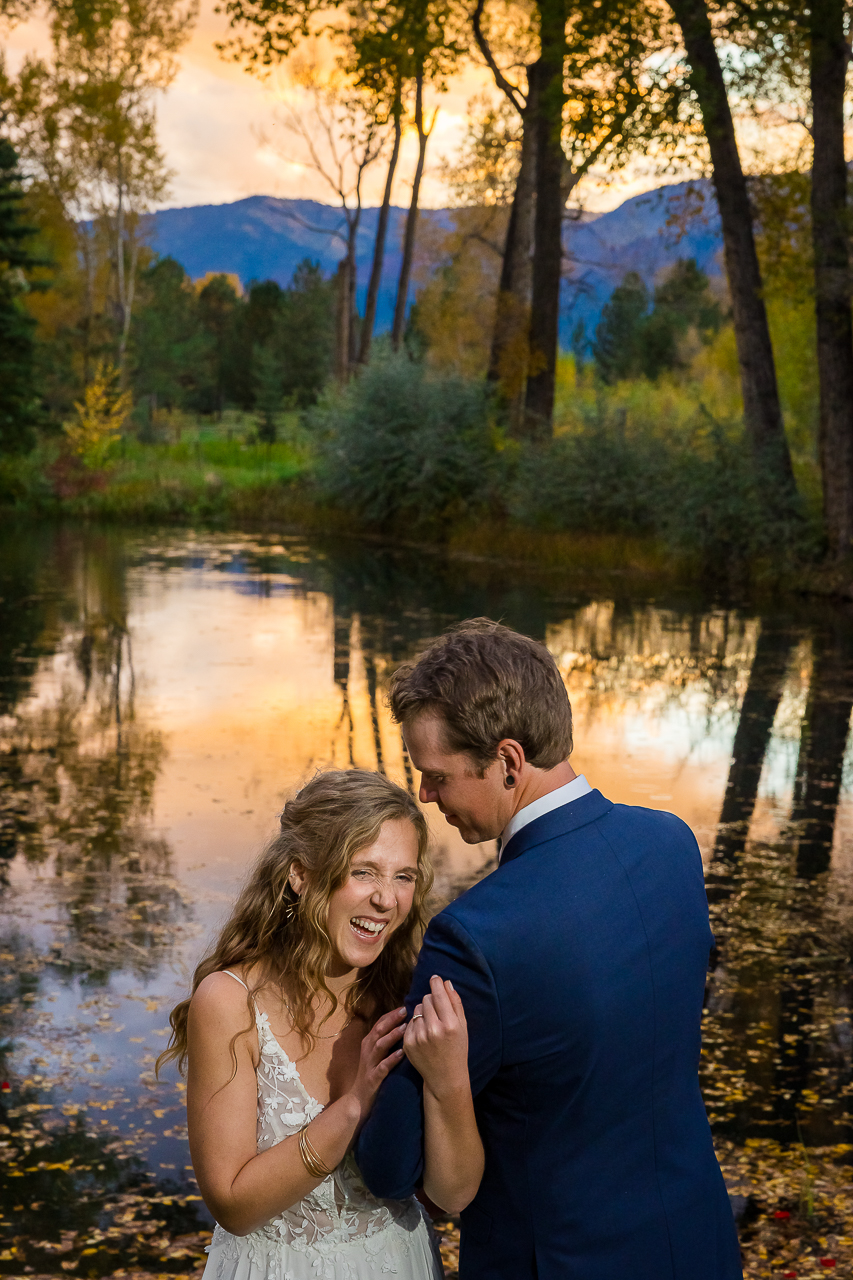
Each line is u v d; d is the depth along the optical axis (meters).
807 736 9.74
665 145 18.00
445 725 1.61
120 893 6.10
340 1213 1.75
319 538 27.36
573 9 17.89
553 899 1.53
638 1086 1.55
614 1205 1.52
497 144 31.20
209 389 78.69
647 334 57.69
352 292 40.06
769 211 18.98
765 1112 4.14
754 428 19.75
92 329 47.22
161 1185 3.65
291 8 20.42
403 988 1.81
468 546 24.77
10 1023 4.69
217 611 15.91
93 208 43.31
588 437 23.95
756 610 16.81
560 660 12.84
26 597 17.02
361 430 28.17
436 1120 1.49
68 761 8.64
